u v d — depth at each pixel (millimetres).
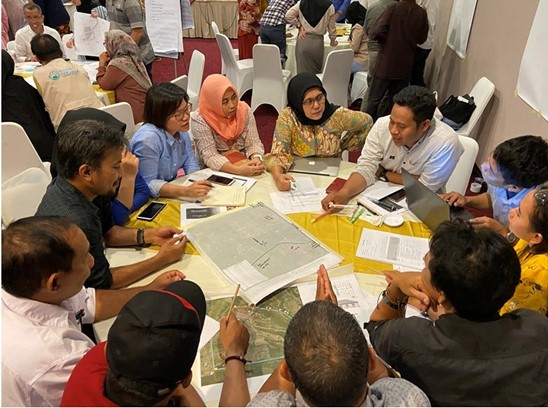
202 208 1893
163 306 851
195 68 3834
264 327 1294
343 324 820
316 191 2029
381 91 4188
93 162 1369
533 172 1604
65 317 1149
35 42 3145
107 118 1865
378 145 2104
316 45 4535
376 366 1089
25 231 1074
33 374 1050
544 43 2557
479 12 3609
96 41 4156
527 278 1257
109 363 823
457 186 2295
